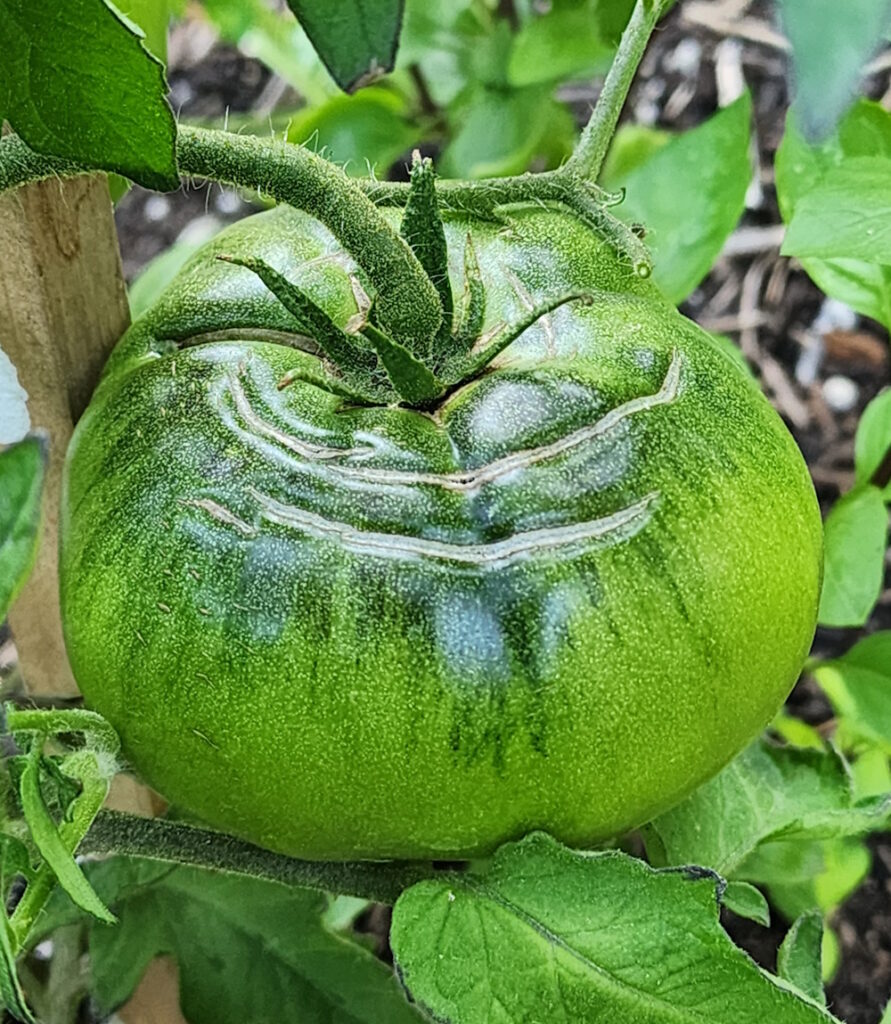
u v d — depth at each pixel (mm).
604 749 157
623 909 162
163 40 223
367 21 171
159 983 249
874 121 247
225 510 160
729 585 160
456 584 154
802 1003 153
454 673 153
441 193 186
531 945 165
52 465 207
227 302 183
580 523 156
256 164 159
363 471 159
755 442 170
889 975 356
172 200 476
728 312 462
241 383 171
